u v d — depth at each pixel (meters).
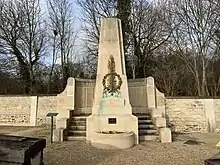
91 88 12.45
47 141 9.14
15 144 4.07
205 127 12.52
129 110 9.18
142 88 12.29
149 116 10.86
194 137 10.77
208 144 8.95
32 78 20.75
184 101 12.82
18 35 20.83
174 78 20.31
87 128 9.05
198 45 18.84
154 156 6.92
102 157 6.81
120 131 8.95
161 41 20.53
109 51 9.67
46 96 13.95
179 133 12.18
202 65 18.84
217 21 17.83
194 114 12.68
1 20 20.31
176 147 8.23
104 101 9.28
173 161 6.36
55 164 6.04
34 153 4.14
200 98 12.78
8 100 14.28
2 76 20.78
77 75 22.89
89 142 8.88
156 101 12.33
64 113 10.29
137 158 6.69
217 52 18.72
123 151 7.61
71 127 10.05
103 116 9.12
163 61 21.16
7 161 3.81
